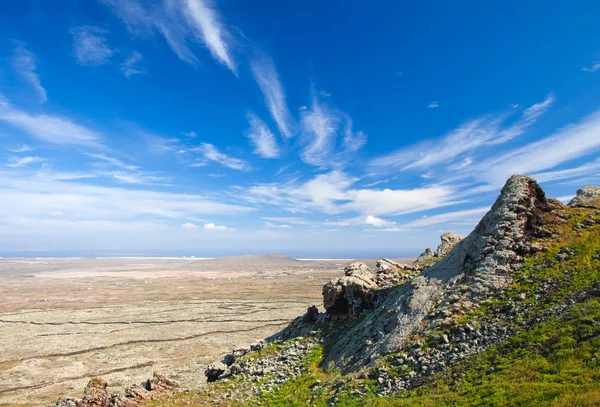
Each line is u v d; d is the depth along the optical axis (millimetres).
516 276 35094
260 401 36844
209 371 52344
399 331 35969
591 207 43438
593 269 31391
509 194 43031
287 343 51094
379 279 56312
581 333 23812
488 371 24781
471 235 44312
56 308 165000
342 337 46250
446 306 35469
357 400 29109
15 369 83062
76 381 75000
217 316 144500
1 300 190875
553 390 19391
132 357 92250
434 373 28266
